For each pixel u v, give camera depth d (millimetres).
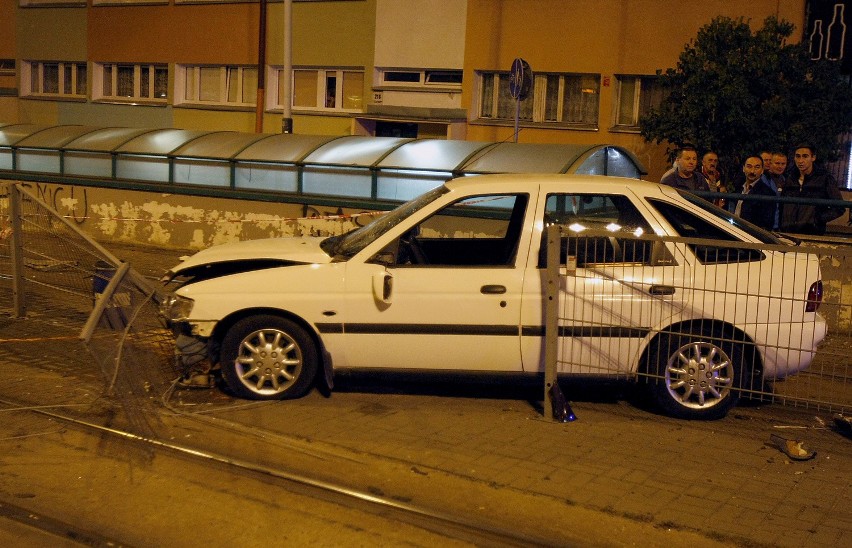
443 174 13469
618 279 6871
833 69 15148
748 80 15055
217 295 7074
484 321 6965
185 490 5488
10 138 17797
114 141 16703
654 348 6930
